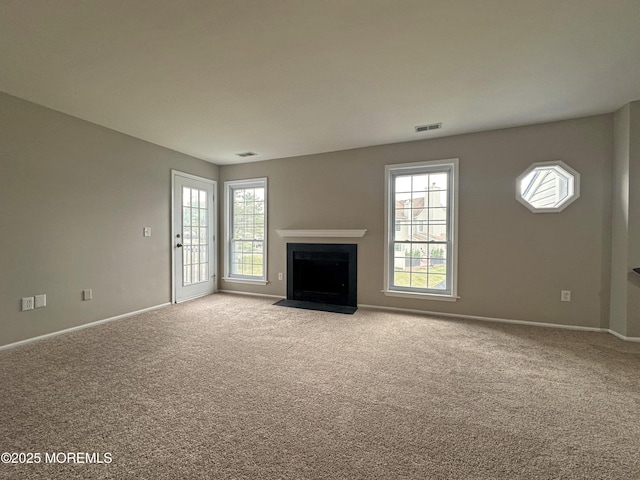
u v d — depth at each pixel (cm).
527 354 256
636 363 237
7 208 264
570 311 321
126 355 251
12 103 266
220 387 199
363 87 251
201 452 140
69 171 310
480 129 347
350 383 206
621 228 292
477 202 356
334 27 178
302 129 348
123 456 137
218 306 422
